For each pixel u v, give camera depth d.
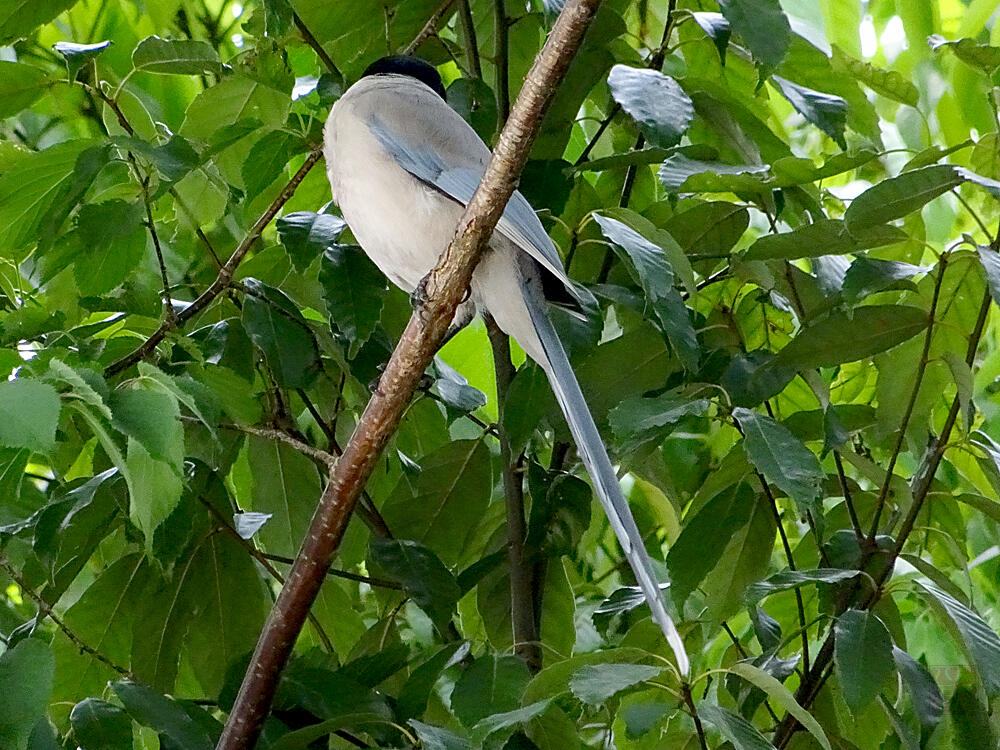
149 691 5.38
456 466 7.18
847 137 8.59
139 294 6.79
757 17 6.27
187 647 6.71
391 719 5.63
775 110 9.06
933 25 8.13
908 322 6.29
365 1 7.18
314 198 7.88
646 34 8.16
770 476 5.55
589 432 5.77
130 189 7.36
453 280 5.01
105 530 6.37
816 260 7.02
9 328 6.15
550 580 7.10
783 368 6.44
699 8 8.05
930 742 6.54
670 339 5.84
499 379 7.22
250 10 8.73
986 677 5.35
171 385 4.80
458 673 6.82
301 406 8.05
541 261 5.95
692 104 6.68
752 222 9.09
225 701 6.07
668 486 7.38
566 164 7.00
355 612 7.30
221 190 7.64
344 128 6.70
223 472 7.16
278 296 6.75
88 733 5.28
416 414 7.75
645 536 8.98
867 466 6.34
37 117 8.83
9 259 7.43
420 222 6.55
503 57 7.31
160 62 6.57
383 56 7.65
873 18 9.27
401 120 6.68
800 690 6.36
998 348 7.93
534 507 6.64
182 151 6.11
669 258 6.14
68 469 7.09
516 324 6.48
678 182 6.55
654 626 6.47
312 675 5.86
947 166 5.64
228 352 6.85
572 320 6.88
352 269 6.58
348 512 5.29
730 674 6.49
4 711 4.45
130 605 6.54
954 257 6.23
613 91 6.41
